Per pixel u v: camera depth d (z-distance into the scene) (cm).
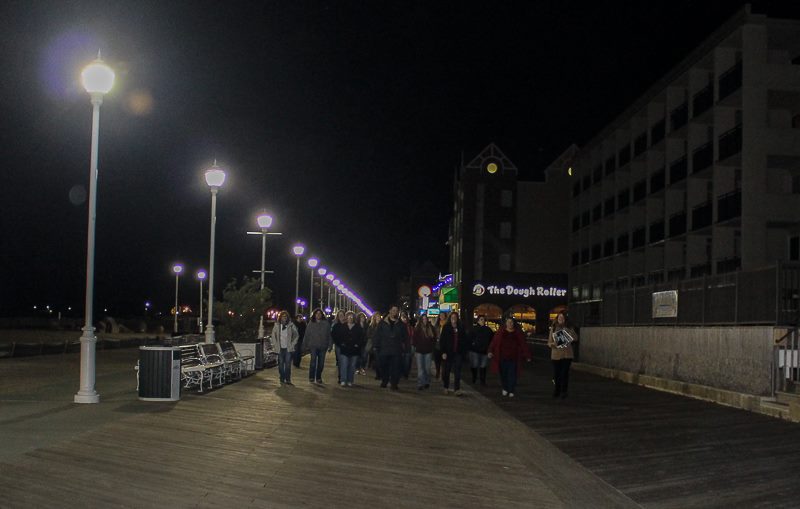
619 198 5447
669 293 2194
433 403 1703
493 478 950
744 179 3606
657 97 4762
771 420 1487
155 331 7119
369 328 2452
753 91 3628
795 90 3625
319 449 1079
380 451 1089
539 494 876
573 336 1880
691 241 4178
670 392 2030
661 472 1003
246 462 967
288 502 791
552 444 1209
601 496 873
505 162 7781
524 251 7725
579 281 6309
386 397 1792
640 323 2441
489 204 7731
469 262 7719
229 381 2036
